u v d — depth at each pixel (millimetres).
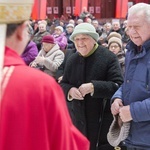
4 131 1067
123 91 2465
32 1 1210
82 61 3062
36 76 1137
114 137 2539
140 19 2285
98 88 2875
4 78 1112
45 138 1100
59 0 28281
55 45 5453
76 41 3027
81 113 3020
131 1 29141
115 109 2455
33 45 5422
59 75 4969
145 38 2305
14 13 1145
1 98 1083
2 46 1127
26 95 1098
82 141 1289
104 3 29328
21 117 1078
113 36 5355
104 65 3020
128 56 2436
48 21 18562
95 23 14430
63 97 1209
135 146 2393
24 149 1075
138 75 2320
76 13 23250
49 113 1122
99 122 3010
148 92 2270
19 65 1161
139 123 2334
